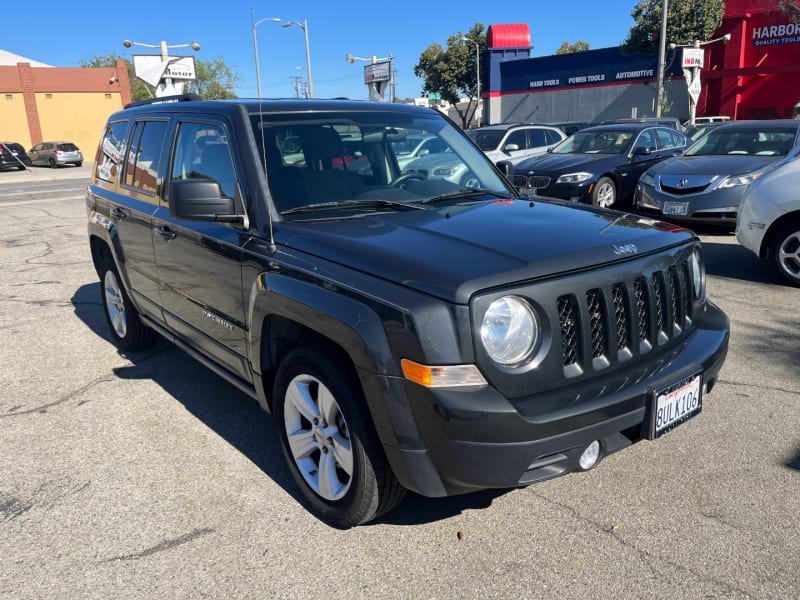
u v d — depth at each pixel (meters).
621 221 3.24
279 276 2.98
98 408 4.39
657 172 9.55
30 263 9.23
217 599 2.61
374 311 2.53
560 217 3.22
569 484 3.32
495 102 44.62
